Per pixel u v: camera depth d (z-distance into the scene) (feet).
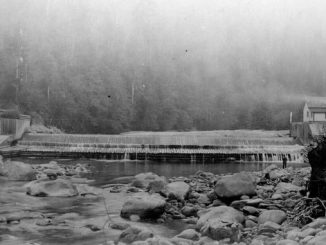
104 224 43.14
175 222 45.34
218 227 37.01
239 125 320.50
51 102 242.78
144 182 70.95
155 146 140.56
